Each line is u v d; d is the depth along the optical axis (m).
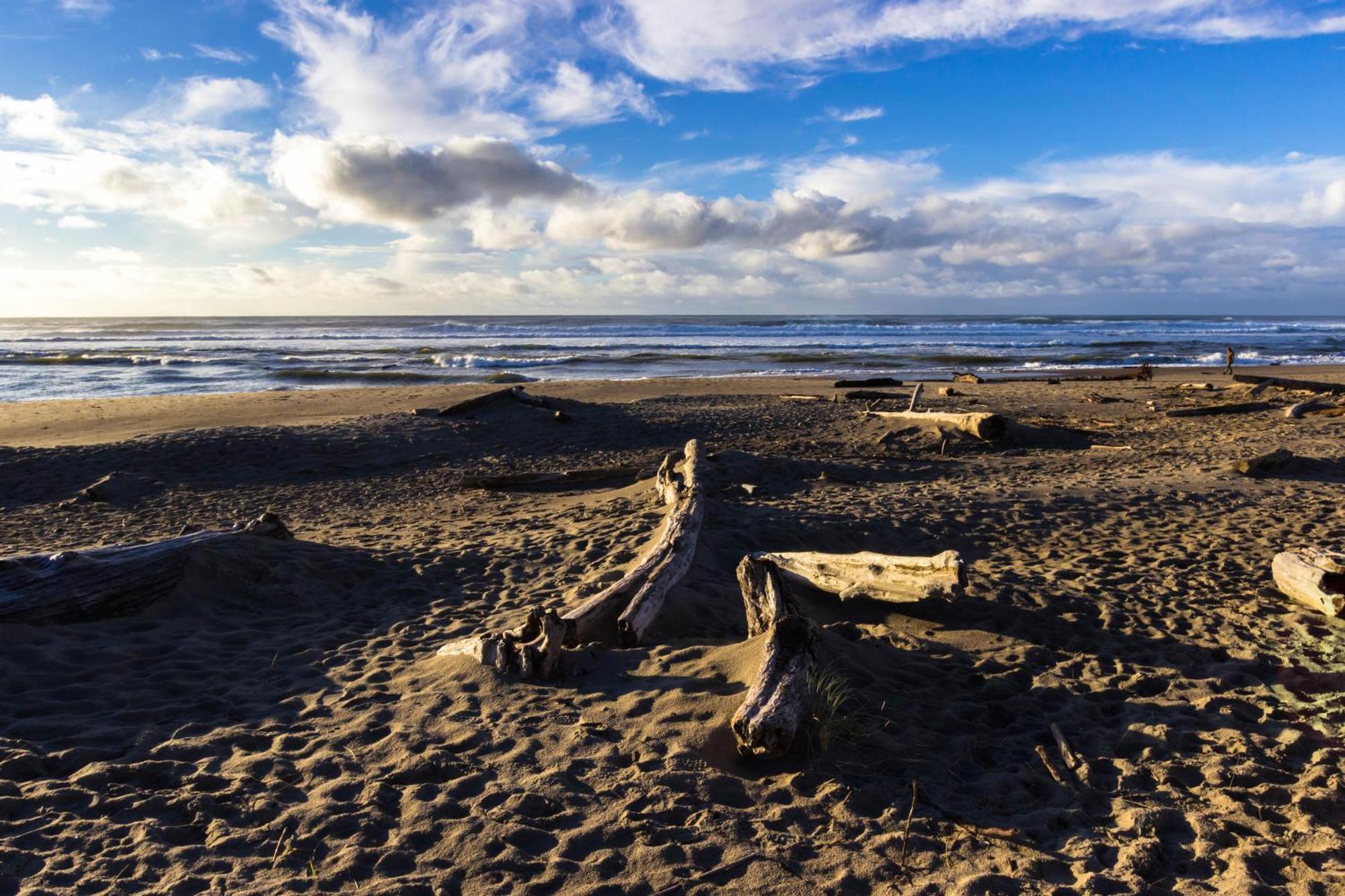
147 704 4.18
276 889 2.69
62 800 3.20
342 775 3.47
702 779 3.37
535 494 10.30
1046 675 4.66
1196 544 7.29
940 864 2.87
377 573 6.73
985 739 3.92
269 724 3.97
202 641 5.09
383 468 12.34
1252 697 4.34
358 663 4.79
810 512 8.16
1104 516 8.25
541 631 4.46
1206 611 5.64
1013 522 8.05
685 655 4.57
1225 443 13.12
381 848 2.93
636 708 3.98
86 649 4.77
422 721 3.96
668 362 36.38
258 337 57.97
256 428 13.80
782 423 15.79
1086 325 89.75
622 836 3.00
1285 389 20.22
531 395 17.44
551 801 3.23
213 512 9.69
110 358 34.59
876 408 18.31
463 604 5.99
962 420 13.89
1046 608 5.68
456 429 14.75
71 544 8.20
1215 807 3.31
